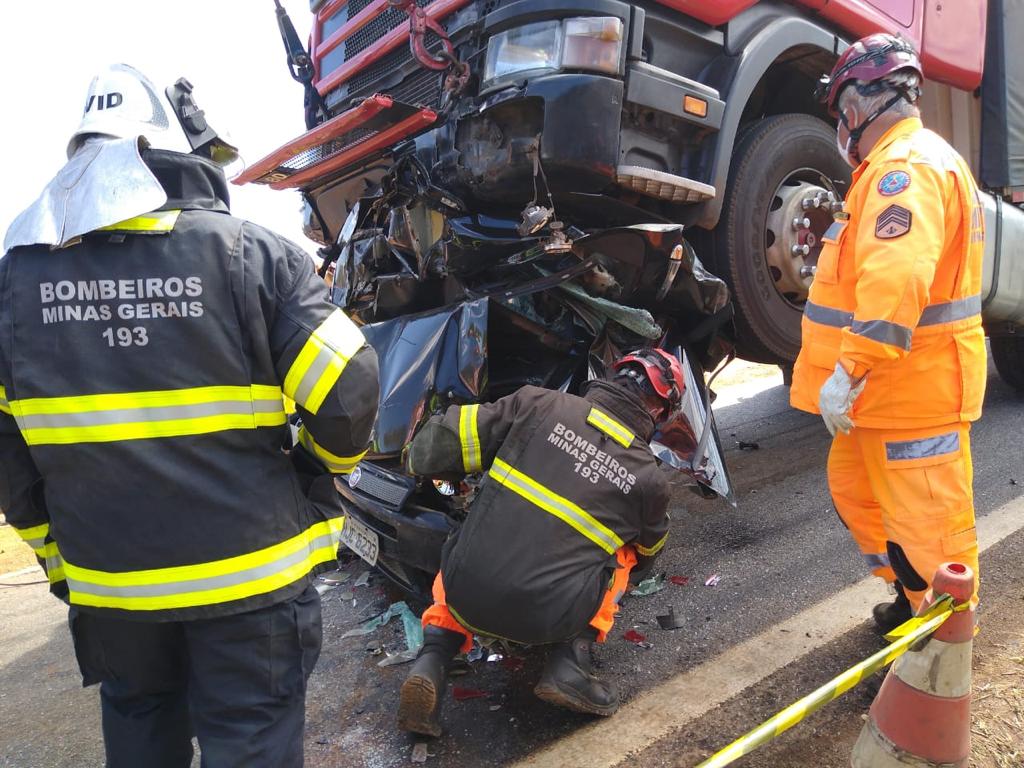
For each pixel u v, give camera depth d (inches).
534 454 86.7
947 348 79.1
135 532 56.1
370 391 61.5
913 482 80.4
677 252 106.6
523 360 125.3
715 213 123.2
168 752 65.9
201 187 60.3
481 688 99.5
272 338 59.3
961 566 65.6
